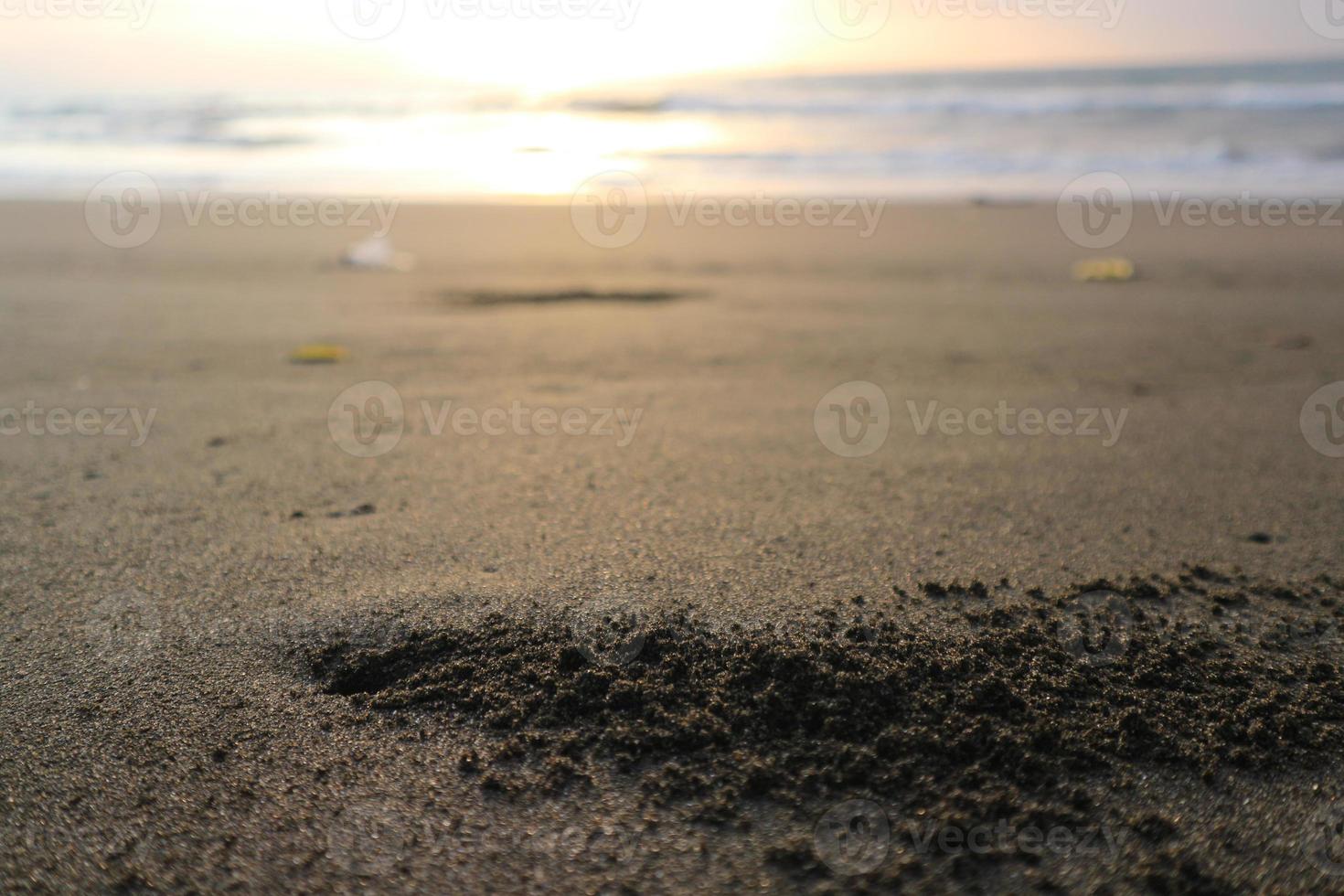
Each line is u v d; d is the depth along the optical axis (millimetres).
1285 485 3057
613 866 1499
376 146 18453
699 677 1895
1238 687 1928
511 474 3189
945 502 2930
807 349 5215
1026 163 13938
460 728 1795
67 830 1577
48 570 2438
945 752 1704
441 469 3232
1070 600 2273
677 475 3180
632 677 1898
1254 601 2287
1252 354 4926
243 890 1470
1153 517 2809
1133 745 1744
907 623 2137
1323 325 5500
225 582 2355
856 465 3295
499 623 2113
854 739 1729
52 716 1842
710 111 23219
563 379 4559
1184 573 2426
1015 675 1925
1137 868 1502
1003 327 5738
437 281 7406
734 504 2904
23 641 2102
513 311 6312
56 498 2939
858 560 2482
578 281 7371
